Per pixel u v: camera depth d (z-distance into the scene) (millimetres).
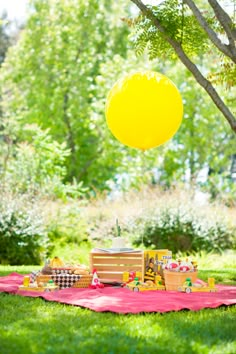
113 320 5777
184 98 20781
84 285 7953
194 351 4707
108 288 7984
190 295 7473
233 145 21344
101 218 15625
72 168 22547
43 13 22656
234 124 7574
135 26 8680
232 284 9039
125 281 8273
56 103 22266
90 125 21062
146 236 14289
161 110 7520
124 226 14742
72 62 22453
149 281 8078
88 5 22594
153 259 8375
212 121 20828
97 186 22812
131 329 5367
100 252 8555
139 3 8000
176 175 21062
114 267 8555
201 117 20859
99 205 16250
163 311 6219
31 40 22688
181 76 20750
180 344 4879
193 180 16422
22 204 13242
